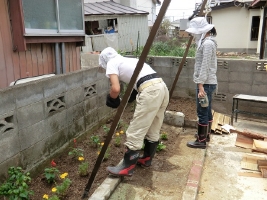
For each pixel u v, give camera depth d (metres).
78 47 5.59
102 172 3.01
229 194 2.79
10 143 2.53
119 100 2.97
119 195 2.66
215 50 3.48
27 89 2.70
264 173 3.10
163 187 2.81
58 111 3.23
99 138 3.93
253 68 4.75
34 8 4.07
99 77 4.17
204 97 3.44
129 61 2.83
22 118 2.66
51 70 4.81
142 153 3.45
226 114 5.16
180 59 5.30
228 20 18.75
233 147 3.87
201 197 2.74
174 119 4.56
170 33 21.58
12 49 3.97
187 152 3.62
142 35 16.33
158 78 2.82
